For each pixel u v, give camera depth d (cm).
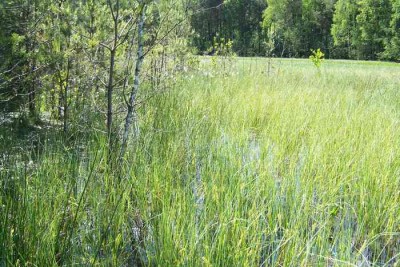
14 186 362
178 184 416
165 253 317
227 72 1301
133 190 425
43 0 557
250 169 479
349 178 486
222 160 501
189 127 636
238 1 5350
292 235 332
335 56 5319
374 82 1435
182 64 1047
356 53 5016
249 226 339
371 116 766
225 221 339
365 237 381
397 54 4384
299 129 679
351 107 866
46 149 494
